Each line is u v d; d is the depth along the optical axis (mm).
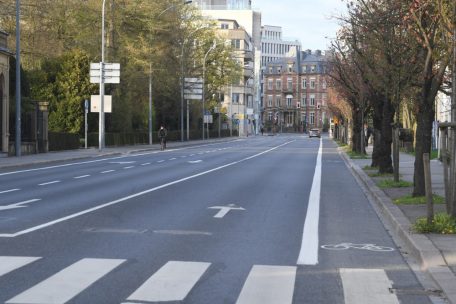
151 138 62219
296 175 27031
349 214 14500
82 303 6590
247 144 73562
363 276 8133
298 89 175125
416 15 14203
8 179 23266
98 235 10969
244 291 7211
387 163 25750
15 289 7141
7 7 43750
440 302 6898
